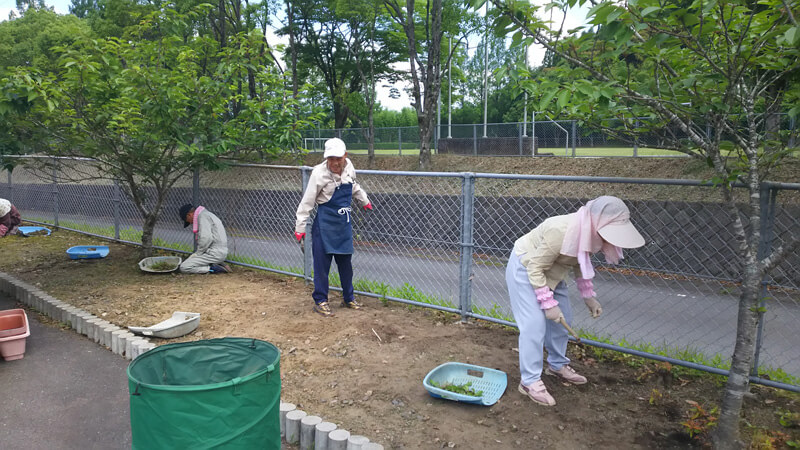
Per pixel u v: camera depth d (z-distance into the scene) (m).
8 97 5.38
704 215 7.39
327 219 4.87
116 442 3.09
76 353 4.43
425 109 14.46
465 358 4.00
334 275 6.12
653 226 7.93
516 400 3.33
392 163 16.14
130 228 9.55
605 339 4.27
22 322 4.64
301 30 19.09
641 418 3.11
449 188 11.70
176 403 1.97
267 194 8.27
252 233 7.66
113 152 6.45
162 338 4.42
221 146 6.37
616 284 6.79
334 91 20.61
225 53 6.43
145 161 6.58
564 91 2.50
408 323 4.80
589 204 3.03
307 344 4.29
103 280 6.42
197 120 6.43
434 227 9.94
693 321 5.32
